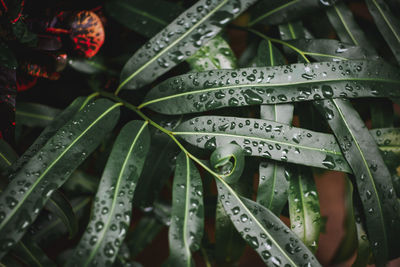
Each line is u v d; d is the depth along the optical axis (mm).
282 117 263
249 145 254
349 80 261
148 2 292
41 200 231
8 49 262
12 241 222
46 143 243
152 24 288
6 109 264
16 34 266
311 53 282
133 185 244
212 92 261
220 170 260
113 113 264
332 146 256
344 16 298
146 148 256
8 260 262
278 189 264
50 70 288
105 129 257
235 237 303
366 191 255
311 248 271
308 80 259
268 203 263
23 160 249
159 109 267
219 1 271
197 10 271
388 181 258
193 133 261
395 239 260
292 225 272
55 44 281
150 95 272
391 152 282
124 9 292
